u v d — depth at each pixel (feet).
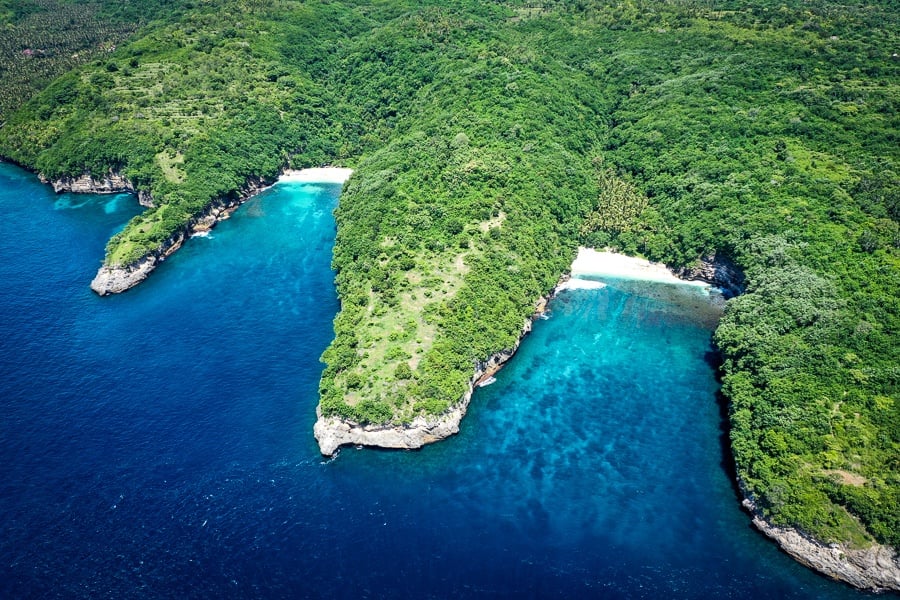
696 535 310.04
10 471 330.13
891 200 474.49
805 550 295.48
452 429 363.15
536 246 486.79
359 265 467.11
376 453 349.00
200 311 468.34
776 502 306.76
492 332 408.67
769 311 415.44
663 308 486.38
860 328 378.53
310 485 327.47
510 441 363.76
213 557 289.53
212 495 318.86
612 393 404.16
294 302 479.00
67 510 310.24
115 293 494.59
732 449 350.84
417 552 294.87
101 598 272.72
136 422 361.10
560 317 475.72
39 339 433.48
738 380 384.06
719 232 501.15
